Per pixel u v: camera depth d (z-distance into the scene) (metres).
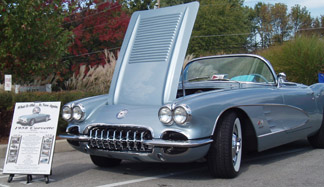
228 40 37.69
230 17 38.69
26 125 4.32
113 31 19.69
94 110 4.44
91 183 4.18
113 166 5.07
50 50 8.54
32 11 7.87
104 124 4.12
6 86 8.16
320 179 4.12
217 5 38.72
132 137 3.94
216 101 4.02
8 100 7.12
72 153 6.49
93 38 19.52
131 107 4.28
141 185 4.00
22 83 10.03
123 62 4.88
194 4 4.71
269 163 5.02
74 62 17.95
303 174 4.36
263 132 4.59
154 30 4.84
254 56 5.38
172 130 3.78
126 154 4.00
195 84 5.22
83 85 9.87
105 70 9.95
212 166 4.06
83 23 19.20
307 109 5.54
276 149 6.12
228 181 4.05
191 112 3.71
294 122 5.29
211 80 5.30
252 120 4.41
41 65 8.34
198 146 3.73
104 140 4.08
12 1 7.86
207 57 5.68
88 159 5.79
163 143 3.72
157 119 3.92
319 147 6.06
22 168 4.20
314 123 5.73
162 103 4.29
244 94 4.44
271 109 4.80
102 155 4.32
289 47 14.91
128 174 4.57
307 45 14.53
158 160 3.91
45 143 4.21
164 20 4.83
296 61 14.35
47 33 8.21
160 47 4.66
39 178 4.50
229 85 4.99
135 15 5.15
